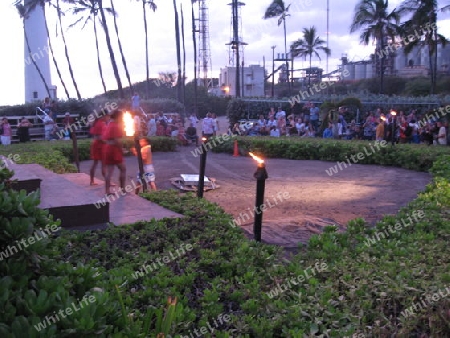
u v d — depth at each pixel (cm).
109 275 479
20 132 2416
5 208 325
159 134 2661
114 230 674
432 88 4172
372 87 5031
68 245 601
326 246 605
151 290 441
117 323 306
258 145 2125
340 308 430
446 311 407
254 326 388
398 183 1439
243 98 3356
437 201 862
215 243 620
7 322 269
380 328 391
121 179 980
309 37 5094
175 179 1445
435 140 2088
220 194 1277
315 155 2031
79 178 1208
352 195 1251
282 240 786
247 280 501
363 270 500
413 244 605
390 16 3862
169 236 650
